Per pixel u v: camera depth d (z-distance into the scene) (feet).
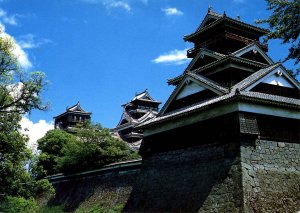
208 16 105.40
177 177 83.87
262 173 70.79
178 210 78.79
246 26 98.02
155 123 94.32
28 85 76.13
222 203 69.26
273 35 81.46
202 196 74.38
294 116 80.69
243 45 100.37
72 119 276.41
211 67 90.79
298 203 71.46
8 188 82.84
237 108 73.87
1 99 75.00
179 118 88.74
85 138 141.69
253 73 89.40
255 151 72.43
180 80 102.22
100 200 113.29
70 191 132.46
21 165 84.74
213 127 78.89
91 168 126.11
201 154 80.02
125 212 95.86
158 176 90.07
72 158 134.00
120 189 107.24
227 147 73.87
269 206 67.62
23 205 85.92
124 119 243.19
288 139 78.43
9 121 79.77
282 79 84.94
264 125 76.02
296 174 75.36
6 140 79.15
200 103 86.63
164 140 92.53
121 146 142.82
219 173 73.05
